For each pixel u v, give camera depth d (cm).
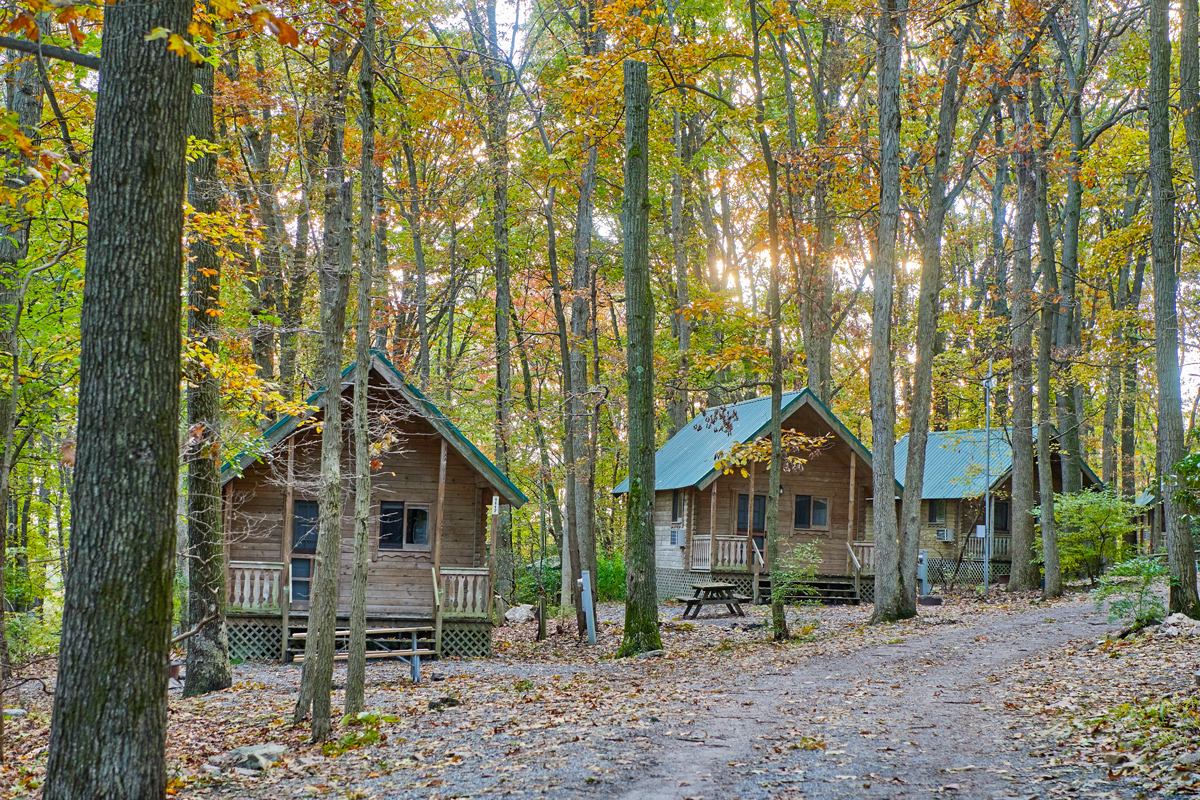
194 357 1205
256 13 577
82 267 1173
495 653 2072
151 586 621
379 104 1777
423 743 970
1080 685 1175
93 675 605
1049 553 2547
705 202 4369
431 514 2105
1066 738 885
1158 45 1620
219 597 1461
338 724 1095
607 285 3312
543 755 871
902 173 2361
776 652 1717
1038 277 3684
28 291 1236
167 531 632
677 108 2169
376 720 1084
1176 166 2406
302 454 2025
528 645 2236
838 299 4128
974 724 991
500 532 3058
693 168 3278
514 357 2930
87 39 1081
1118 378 3625
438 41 2069
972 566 3584
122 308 620
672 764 823
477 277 3653
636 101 1855
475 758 881
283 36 590
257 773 875
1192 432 2538
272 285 2008
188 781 844
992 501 3428
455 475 2128
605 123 2016
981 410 4328
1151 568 1546
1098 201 2902
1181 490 1378
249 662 1895
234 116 1577
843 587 2986
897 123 2128
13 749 1062
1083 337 3162
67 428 1486
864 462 3039
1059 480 3678
